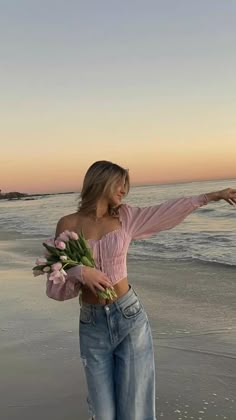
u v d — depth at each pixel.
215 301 7.34
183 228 18.97
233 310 6.74
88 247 2.88
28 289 8.61
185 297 7.72
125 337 2.94
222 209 26.45
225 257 11.63
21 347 5.41
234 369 4.60
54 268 2.79
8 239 19.84
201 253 12.56
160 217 3.06
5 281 9.62
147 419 3.01
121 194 3.08
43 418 3.75
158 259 12.02
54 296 2.95
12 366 4.85
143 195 59.31
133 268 10.86
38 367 4.79
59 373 4.61
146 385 2.99
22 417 3.78
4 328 6.19
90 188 3.02
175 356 5.02
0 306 7.43
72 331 5.91
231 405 3.88
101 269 2.93
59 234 3.06
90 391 2.98
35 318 6.60
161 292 8.19
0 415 3.82
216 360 4.85
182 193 58.62
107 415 2.95
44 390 4.25
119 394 2.97
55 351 5.22
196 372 4.57
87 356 2.98
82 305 3.03
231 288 8.20
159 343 5.45
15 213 44.81
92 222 3.04
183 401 3.98
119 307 2.93
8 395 4.18
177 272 10.05
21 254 14.37
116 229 3.00
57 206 54.88
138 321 2.97
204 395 4.07
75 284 2.91
